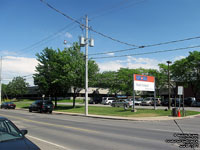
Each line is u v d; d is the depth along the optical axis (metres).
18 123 15.47
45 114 26.05
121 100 36.50
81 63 32.16
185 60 43.03
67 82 32.59
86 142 8.41
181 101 40.94
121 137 9.46
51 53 38.41
